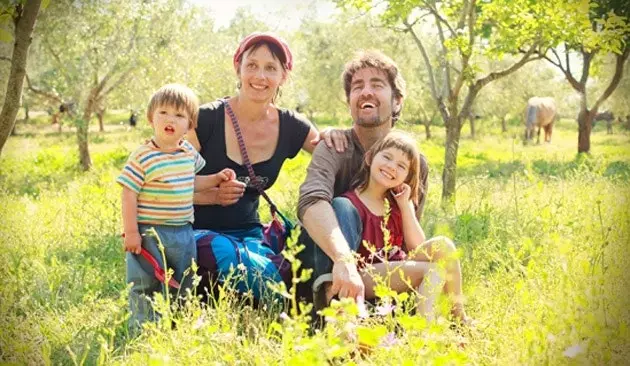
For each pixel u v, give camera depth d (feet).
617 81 69.31
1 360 11.14
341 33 105.50
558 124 213.25
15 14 13.14
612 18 32.04
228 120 16.69
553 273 13.08
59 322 13.00
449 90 35.73
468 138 142.72
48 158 78.54
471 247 18.16
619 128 142.20
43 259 18.45
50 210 27.53
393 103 15.87
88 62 69.87
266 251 15.78
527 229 19.52
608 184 26.35
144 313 14.28
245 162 16.65
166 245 14.64
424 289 12.49
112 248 19.49
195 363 10.08
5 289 14.17
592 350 9.47
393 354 9.66
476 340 11.34
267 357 10.32
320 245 13.50
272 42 16.47
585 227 15.81
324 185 14.51
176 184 14.74
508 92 155.22
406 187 14.43
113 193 31.12
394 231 14.48
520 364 9.69
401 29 38.50
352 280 12.54
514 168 58.54
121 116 219.82
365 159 14.65
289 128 17.15
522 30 33.86
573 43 35.09
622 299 11.20
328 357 8.68
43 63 64.28
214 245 15.35
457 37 34.78
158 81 74.64
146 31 72.79
